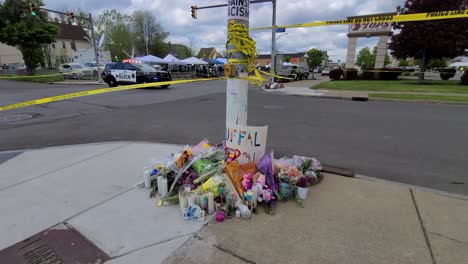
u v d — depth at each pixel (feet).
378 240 7.34
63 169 12.30
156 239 7.49
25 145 16.51
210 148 11.85
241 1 9.79
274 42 58.54
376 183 10.71
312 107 31.48
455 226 7.89
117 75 55.21
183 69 118.32
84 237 7.59
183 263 6.61
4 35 82.12
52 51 168.04
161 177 9.75
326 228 7.86
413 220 8.20
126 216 8.57
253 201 8.72
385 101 37.01
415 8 62.90
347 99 39.37
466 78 57.06
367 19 13.26
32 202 9.43
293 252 6.93
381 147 15.75
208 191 8.88
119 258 6.81
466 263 6.51
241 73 10.38
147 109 29.37
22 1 83.61
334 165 13.10
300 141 17.08
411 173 12.08
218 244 7.24
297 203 9.21
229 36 10.16
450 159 13.74
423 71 69.67
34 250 7.11
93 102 35.06
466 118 24.36
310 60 237.04
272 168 9.79
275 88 57.06
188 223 8.18
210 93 46.65
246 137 9.96
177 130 19.94
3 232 7.80
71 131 19.85
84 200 9.57
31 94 42.83
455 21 60.18
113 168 12.35
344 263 6.56
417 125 21.53
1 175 11.69
